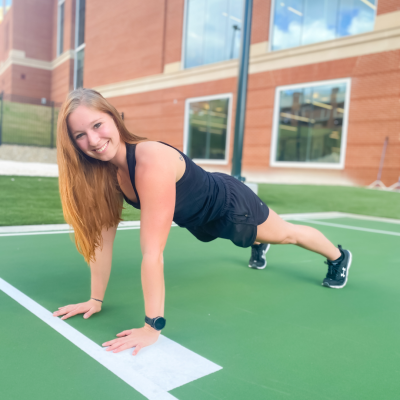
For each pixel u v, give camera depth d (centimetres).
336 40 1223
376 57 1138
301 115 1334
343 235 447
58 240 347
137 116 1936
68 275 247
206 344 158
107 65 2109
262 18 1414
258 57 1432
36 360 138
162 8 1761
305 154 1332
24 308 189
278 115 1403
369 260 329
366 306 214
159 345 155
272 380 131
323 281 251
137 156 153
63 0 2703
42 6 2891
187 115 1703
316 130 1297
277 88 1393
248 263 305
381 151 1138
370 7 1153
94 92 146
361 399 122
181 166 163
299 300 220
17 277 239
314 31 1293
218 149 1588
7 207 482
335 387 129
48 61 2967
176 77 1727
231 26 1512
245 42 564
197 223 186
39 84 2953
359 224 544
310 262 315
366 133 1169
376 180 1148
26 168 1016
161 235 150
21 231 383
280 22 1387
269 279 262
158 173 147
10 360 137
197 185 171
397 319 196
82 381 126
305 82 1312
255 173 1469
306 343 163
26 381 124
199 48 1648
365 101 1169
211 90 1591
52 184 696
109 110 147
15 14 2808
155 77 1817
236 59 1497
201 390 123
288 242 225
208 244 373
